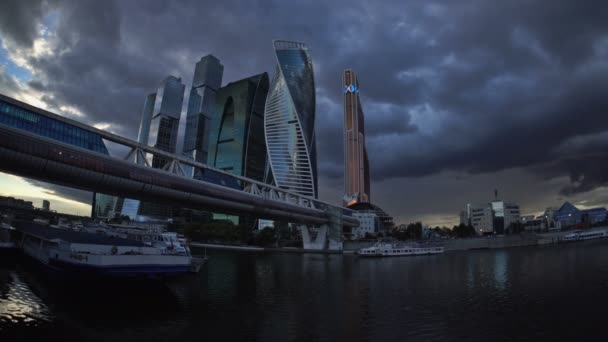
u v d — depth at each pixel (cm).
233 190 10144
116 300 3819
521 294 4300
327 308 3547
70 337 2581
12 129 5591
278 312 3366
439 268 7519
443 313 3344
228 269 7219
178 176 8444
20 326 2817
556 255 10544
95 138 7094
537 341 2570
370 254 12312
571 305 3669
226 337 2612
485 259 9850
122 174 7131
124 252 4612
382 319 3117
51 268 5125
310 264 8831
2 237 8819
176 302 3778
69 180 6512
